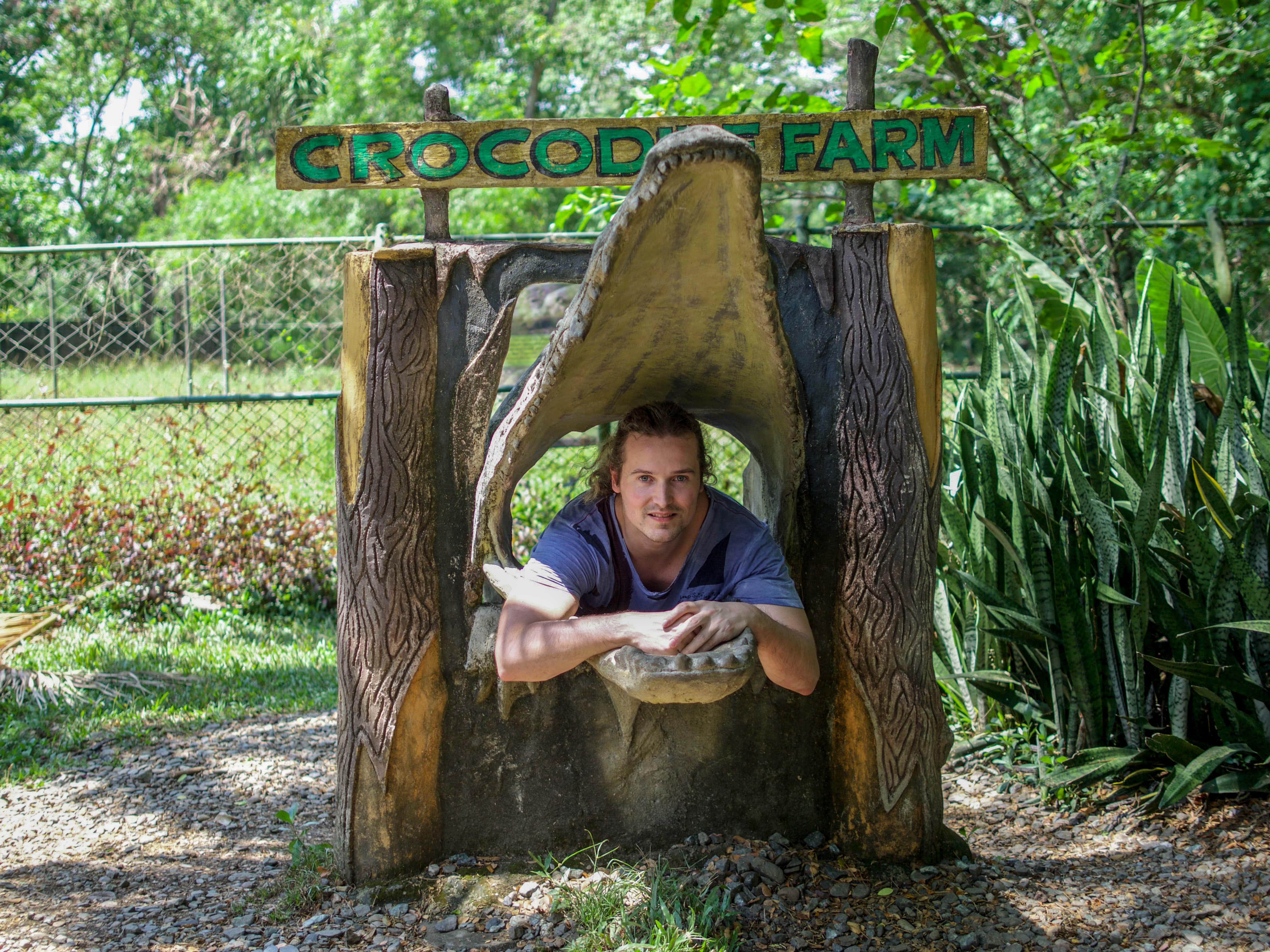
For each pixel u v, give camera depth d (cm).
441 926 284
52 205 2411
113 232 2809
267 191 2127
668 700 251
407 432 296
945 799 384
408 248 295
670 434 276
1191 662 349
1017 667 437
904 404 305
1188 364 393
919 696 309
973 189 1188
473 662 301
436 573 302
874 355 305
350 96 2162
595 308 243
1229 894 300
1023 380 444
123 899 320
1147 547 364
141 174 2848
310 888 307
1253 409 411
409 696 299
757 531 297
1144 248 721
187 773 447
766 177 305
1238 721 354
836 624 312
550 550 288
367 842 304
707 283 257
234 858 354
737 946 267
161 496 797
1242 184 905
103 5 2775
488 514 286
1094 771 369
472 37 2200
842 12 1172
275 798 417
